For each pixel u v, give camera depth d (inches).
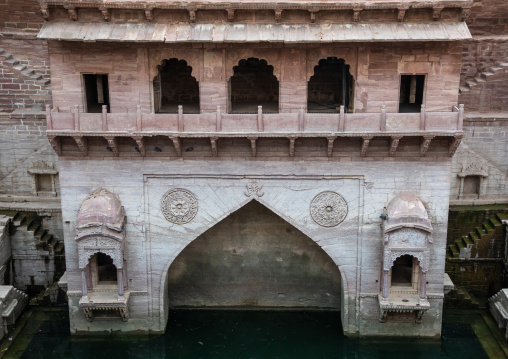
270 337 954.7
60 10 792.9
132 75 829.2
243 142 832.3
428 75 818.8
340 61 957.8
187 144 837.8
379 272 884.0
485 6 1082.1
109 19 796.6
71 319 930.7
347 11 786.2
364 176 845.8
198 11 790.5
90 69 828.0
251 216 978.1
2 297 930.7
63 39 779.4
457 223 1037.8
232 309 1024.9
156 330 934.4
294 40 772.0
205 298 1024.2
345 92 914.7
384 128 800.3
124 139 839.1
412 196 842.8
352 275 896.3
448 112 796.0
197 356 916.0
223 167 848.9
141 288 911.0
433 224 863.1
